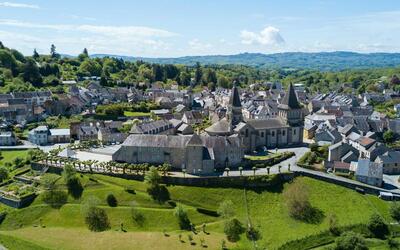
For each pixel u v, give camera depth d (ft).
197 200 525.75
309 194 534.78
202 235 458.09
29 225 496.64
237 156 607.78
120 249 427.74
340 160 622.95
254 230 462.19
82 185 552.82
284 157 648.79
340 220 474.08
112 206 515.09
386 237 449.89
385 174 613.11
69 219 496.64
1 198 544.21
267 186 553.23
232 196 534.37
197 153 577.84
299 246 435.53
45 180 549.13
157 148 605.31
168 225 481.87
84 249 429.79
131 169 579.07
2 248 442.09
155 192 534.37
